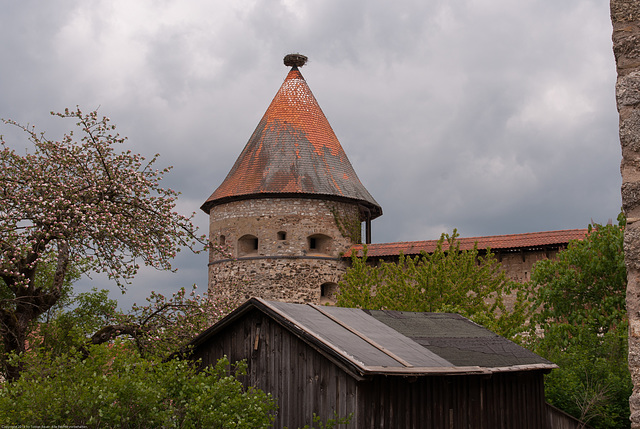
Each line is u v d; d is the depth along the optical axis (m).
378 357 9.52
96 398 7.09
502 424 11.67
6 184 12.63
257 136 32.00
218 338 11.25
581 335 19.66
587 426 15.43
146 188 13.52
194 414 7.65
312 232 29.94
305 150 31.02
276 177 30.11
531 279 22.53
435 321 13.31
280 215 29.88
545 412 13.10
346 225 30.62
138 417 7.41
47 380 7.61
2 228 12.16
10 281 12.61
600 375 16.44
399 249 28.47
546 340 19.88
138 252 13.27
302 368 9.95
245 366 8.76
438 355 10.73
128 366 7.71
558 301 21.95
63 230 12.38
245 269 30.08
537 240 25.45
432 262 20.25
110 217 12.58
